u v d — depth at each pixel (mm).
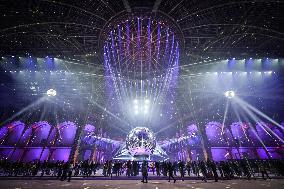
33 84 38250
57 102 37531
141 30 25812
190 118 35656
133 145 26781
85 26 25312
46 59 35156
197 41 28031
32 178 18188
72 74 37875
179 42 27375
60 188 11992
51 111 36688
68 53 31781
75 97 38188
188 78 37500
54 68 36312
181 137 34812
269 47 30156
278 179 17906
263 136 32719
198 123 33281
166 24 24188
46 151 31953
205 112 35250
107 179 18375
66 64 35344
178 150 34250
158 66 33094
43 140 32719
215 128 34312
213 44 29000
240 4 21688
